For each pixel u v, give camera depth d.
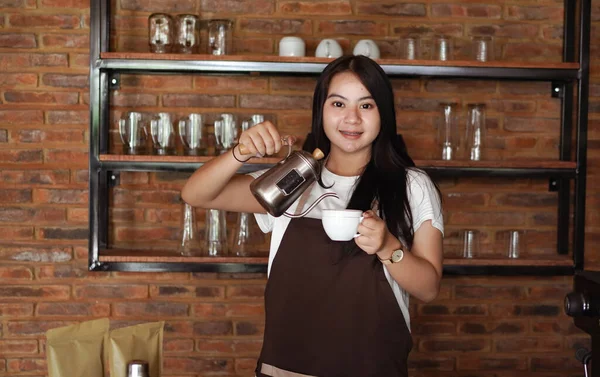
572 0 3.16
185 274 3.16
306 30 3.15
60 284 3.12
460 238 3.19
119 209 3.12
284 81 3.15
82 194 3.12
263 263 2.88
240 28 3.14
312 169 1.79
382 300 1.92
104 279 3.14
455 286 3.26
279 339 1.97
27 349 3.11
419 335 3.25
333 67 2.00
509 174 2.97
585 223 3.28
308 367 1.94
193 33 2.93
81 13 3.10
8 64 3.08
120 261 2.86
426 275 1.82
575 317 1.81
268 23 3.14
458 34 3.21
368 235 1.70
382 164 2.00
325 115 1.99
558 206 3.27
